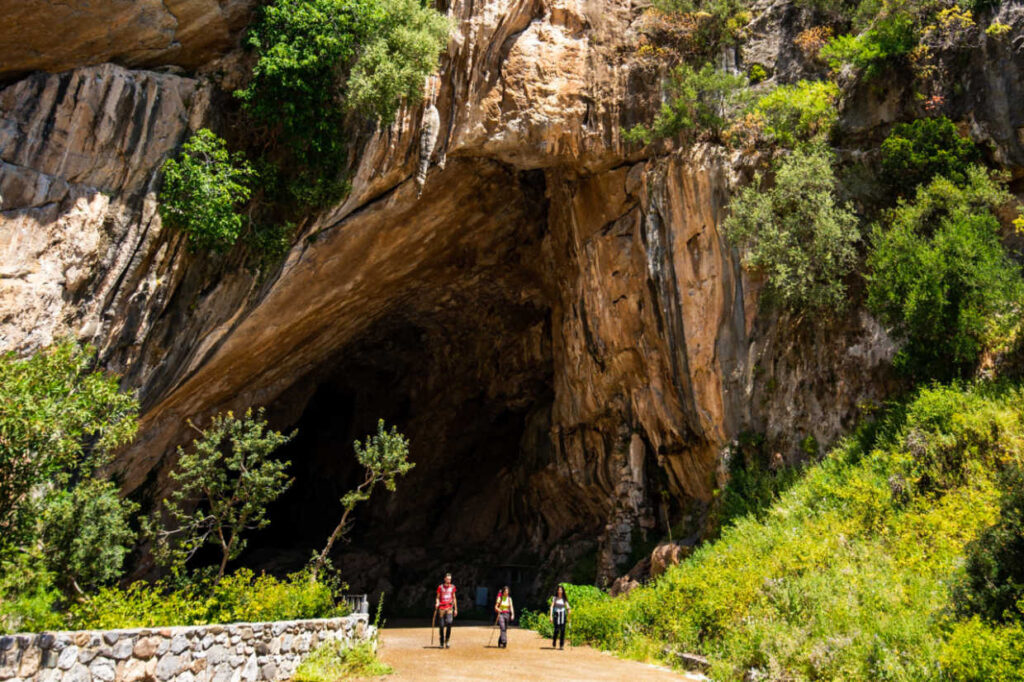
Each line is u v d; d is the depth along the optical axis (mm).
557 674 9719
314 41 14312
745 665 8664
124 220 13188
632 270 19703
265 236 15102
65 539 8398
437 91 18094
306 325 20125
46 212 12328
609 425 22250
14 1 11703
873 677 6863
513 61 19078
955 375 12539
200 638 7180
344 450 35031
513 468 30922
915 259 12695
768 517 13305
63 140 12594
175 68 14109
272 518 34250
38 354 8375
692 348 17250
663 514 19781
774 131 16750
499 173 21109
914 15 15461
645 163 19234
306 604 10484
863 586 8891
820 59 17766
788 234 15000
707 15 18938
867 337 14320
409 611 26781
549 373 29703
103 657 6074
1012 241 13914
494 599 26922
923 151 14625
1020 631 6012
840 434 14188
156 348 14539
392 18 15375
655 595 13414
